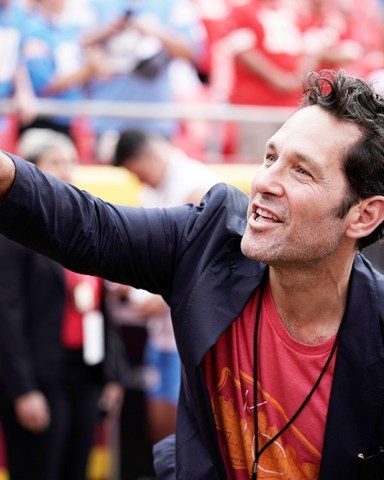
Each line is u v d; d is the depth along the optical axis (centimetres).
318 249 359
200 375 364
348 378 364
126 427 886
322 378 368
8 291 736
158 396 869
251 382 374
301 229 355
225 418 380
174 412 872
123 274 382
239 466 381
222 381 378
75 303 764
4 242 739
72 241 364
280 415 374
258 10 1019
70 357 763
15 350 733
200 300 369
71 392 766
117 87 987
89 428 780
